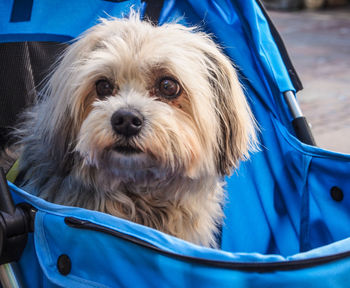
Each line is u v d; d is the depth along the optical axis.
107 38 0.53
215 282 0.37
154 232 0.40
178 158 0.50
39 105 0.59
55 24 0.56
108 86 0.51
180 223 0.56
